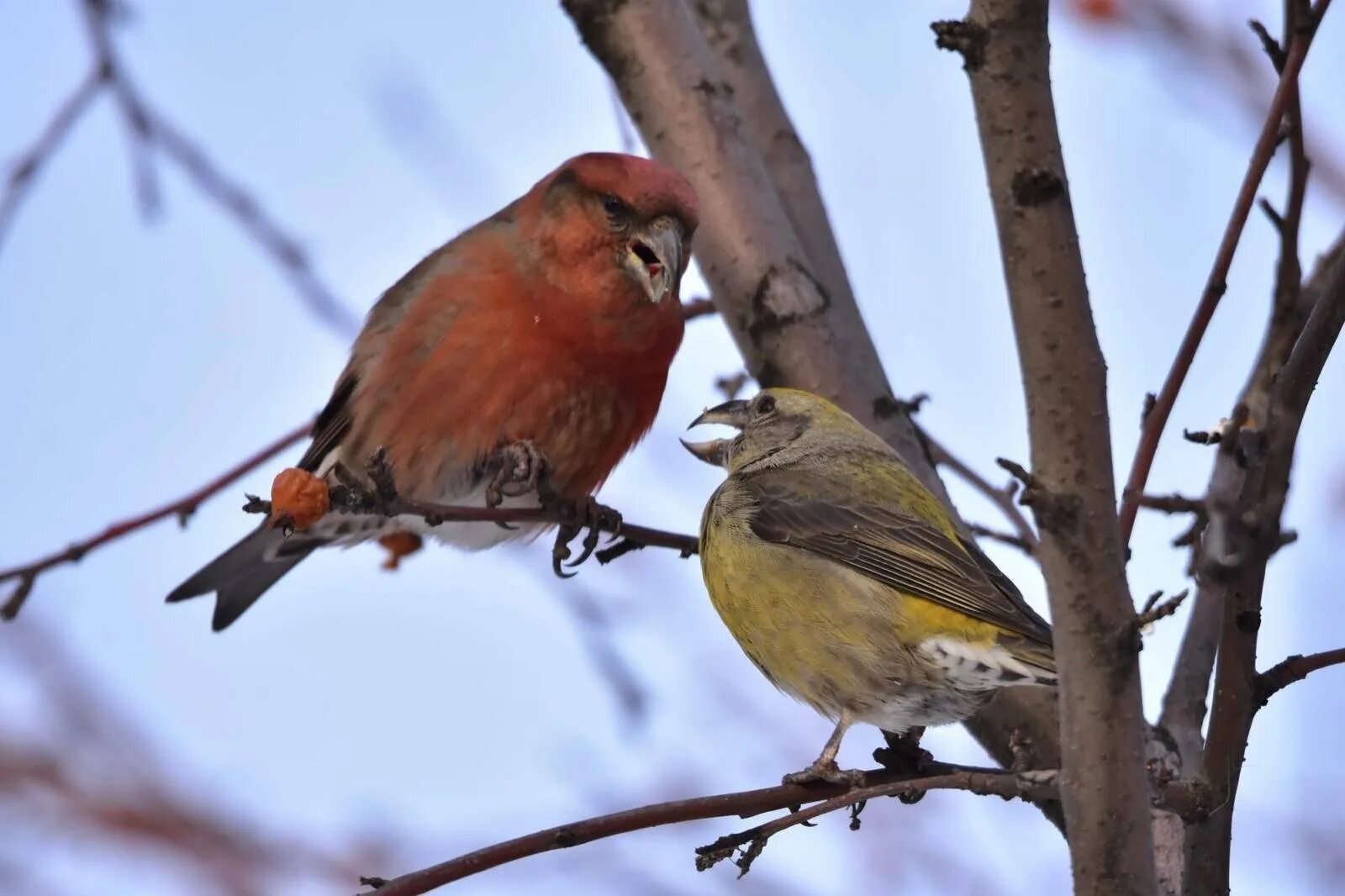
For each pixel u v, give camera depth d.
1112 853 5.70
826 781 8.08
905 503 10.01
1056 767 9.20
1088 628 5.61
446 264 10.92
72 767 9.87
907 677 9.64
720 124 10.38
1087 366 5.54
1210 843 6.99
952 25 5.55
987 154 5.61
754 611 10.22
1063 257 5.52
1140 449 6.97
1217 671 6.82
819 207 10.81
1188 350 7.02
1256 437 6.77
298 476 7.94
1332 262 8.72
